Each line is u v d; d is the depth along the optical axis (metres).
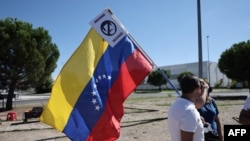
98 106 4.79
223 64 34.12
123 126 12.12
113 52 5.05
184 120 2.95
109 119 4.83
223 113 15.33
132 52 5.11
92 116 4.76
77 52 4.95
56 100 4.77
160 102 27.05
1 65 24.09
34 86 26.41
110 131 4.80
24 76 24.91
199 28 13.85
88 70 4.84
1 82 24.84
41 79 26.64
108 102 4.89
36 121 15.26
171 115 3.09
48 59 26.92
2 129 12.11
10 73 24.34
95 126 4.75
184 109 2.99
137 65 5.07
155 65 5.12
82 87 4.79
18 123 14.88
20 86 25.72
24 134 10.91
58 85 4.81
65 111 4.75
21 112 22.95
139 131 10.88
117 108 4.91
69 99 4.76
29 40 24.33
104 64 5.00
